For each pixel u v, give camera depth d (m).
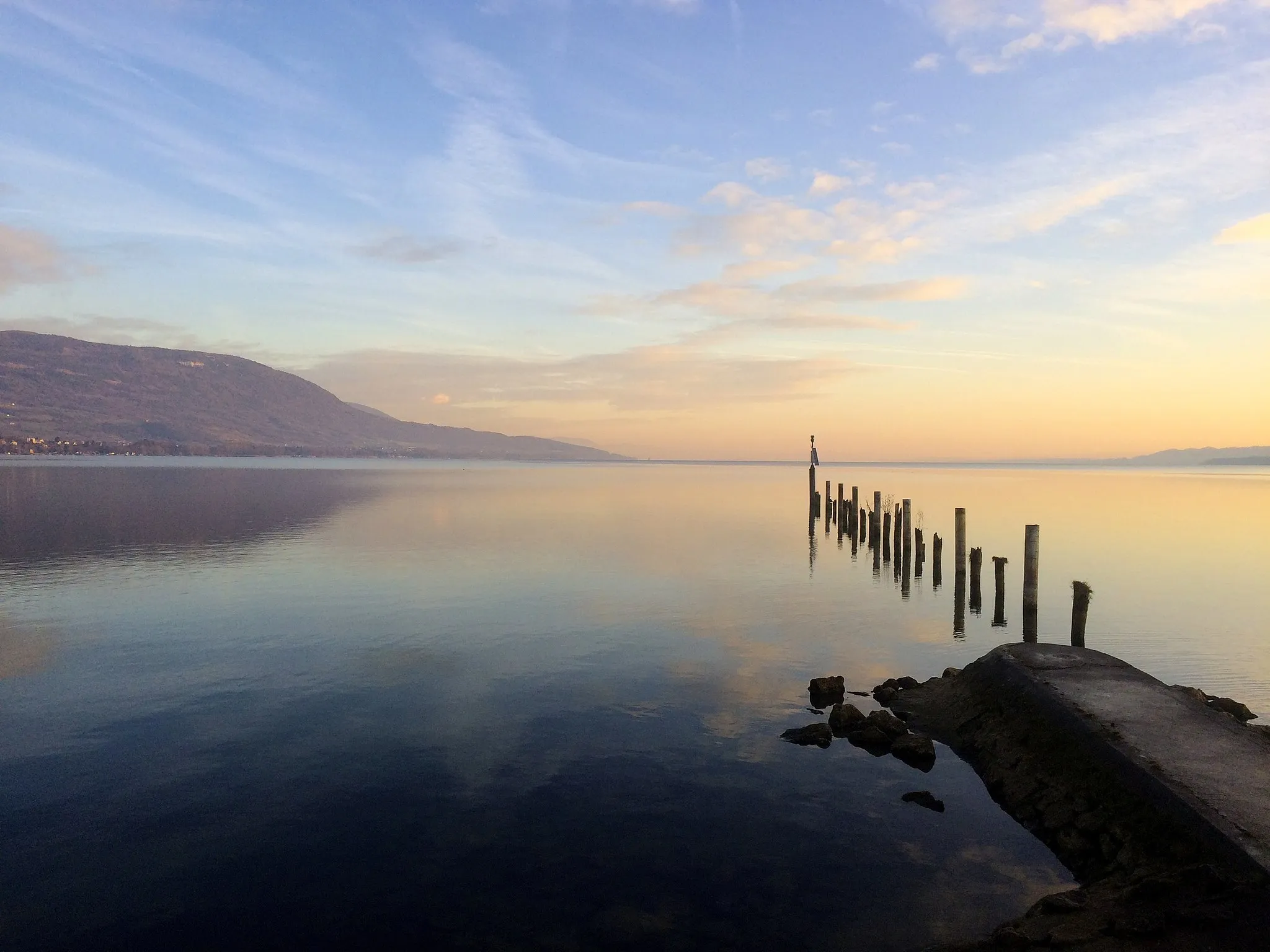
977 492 82.88
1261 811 8.22
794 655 17.95
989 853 9.33
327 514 52.16
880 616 22.33
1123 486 99.69
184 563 30.27
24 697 14.41
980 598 23.36
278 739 12.48
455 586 25.84
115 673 15.93
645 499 72.94
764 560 32.72
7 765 11.40
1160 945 6.66
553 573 28.64
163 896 8.25
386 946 7.53
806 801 10.63
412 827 9.73
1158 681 12.77
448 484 101.19
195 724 13.12
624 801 10.53
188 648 17.89
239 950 7.43
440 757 11.87
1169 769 9.25
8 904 8.05
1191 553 35.19
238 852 9.12
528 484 104.19
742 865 9.01
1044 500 70.06
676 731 13.08
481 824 9.86
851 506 38.62
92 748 12.06
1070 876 8.84
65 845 9.22
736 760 11.94
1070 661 13.72
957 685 14.60
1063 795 10.02
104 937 7.57
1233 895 7.00
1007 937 7.13
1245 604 23.83
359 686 15.18
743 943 7.61
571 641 18.77
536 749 12.23
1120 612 22.78
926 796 10.74
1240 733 10.46
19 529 42.06
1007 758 11.45
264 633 19.30
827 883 8.67
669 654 17.77
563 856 9.14
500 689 15.09
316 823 9.81
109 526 43.78
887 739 12.64
